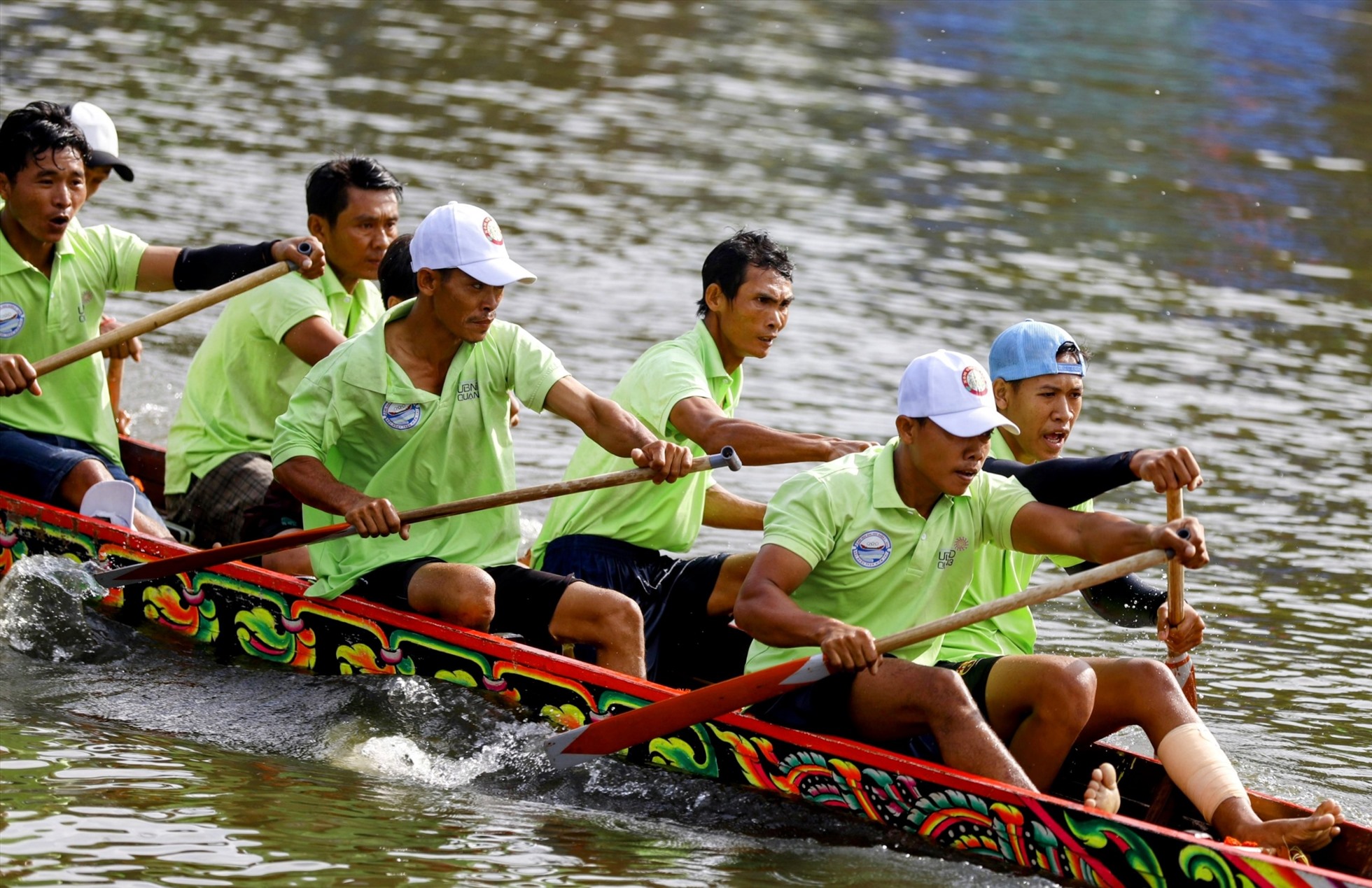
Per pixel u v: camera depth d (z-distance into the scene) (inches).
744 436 837.2
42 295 986.1
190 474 1041.5
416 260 820.0
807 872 676.1
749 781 745.0
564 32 3166.8
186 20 2876.5
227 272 1013.2
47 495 949.8
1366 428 1533.0
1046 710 714.2
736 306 888.3
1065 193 2358.5
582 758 761.6
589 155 2314.2
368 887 638.5
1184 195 2399.1
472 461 854.5
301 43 2815.0
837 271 1898.4
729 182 2253.9
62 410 1004.6
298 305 991.6
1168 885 641.0
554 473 1263.5
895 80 3029.0
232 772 749.9
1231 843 667.4
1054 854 668.7
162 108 2272.4
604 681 770.8
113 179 1891.0
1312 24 3895.2
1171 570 757.3
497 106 2539.4
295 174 2011.6
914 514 738.8
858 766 711.7
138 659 882.8
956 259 1996.8
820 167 2383.1
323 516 861.2
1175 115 2915.8
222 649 898.7
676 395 868.0
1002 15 3774.6
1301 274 2058.3
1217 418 1528.1
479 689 815.1
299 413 835.4
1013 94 2974.9
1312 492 1360.7
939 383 711.1
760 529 975.6
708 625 892.6
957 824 691.4
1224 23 3826.3
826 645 684.7
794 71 3034.0
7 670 857.5
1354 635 1083.9
